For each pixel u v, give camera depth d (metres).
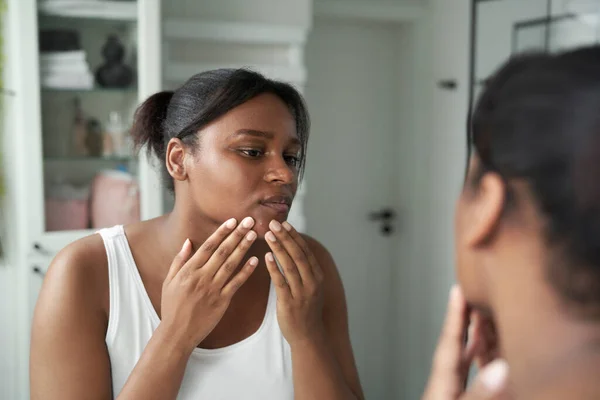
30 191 2.19
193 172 0.92
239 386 0.95
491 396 0.40
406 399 3.17
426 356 3.01
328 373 0.94
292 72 2.62
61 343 0.89
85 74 2.30
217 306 0.87
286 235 0.90
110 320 0.94
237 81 0.90
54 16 2.24
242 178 0.89
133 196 2.36
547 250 0.35
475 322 0.52
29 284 2.21
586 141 0.33
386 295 3.27
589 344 0.34
